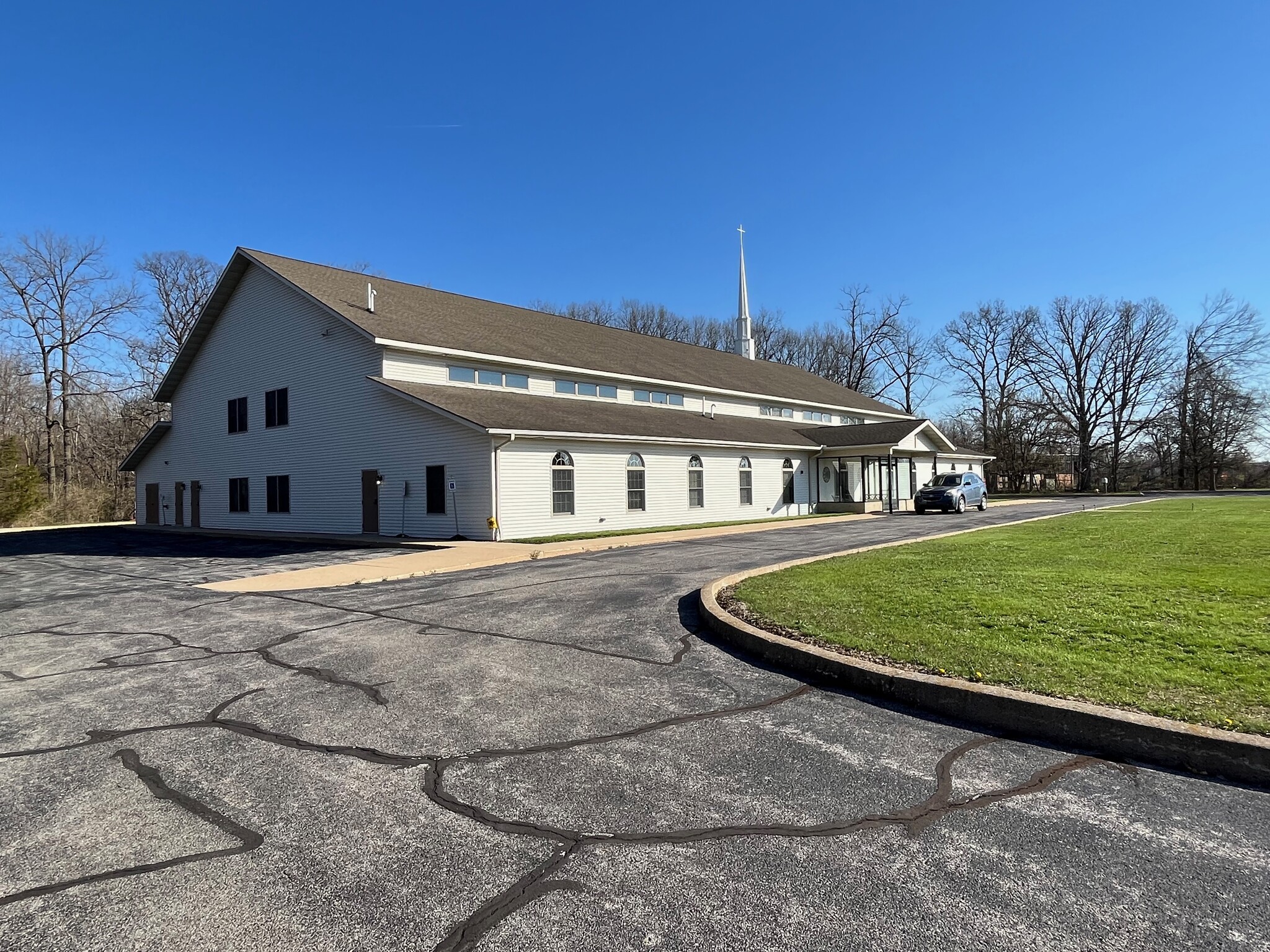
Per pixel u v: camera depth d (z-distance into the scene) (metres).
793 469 28.34
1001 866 2.76
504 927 2.45
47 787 3.70
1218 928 2.36
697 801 3.38
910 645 5.42
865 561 10.28
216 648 6.82
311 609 8.87
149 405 44.50
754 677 5.37
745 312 44.97
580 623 7.40
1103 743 3.84
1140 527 15.52
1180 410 52.47
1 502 30.94
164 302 45.62
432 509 18.58
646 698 4.94
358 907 2.59
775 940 2.35
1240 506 24.75
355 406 20.73
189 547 19.47
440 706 4.87
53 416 41.25
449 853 2.95
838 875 2.72
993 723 4.27
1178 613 6.04
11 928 2.49
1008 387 57.34
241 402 25.33
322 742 4.26
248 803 3.46
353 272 26.17
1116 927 2.37
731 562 11.95
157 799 3.53
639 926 2.44
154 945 2.39
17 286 38.88
